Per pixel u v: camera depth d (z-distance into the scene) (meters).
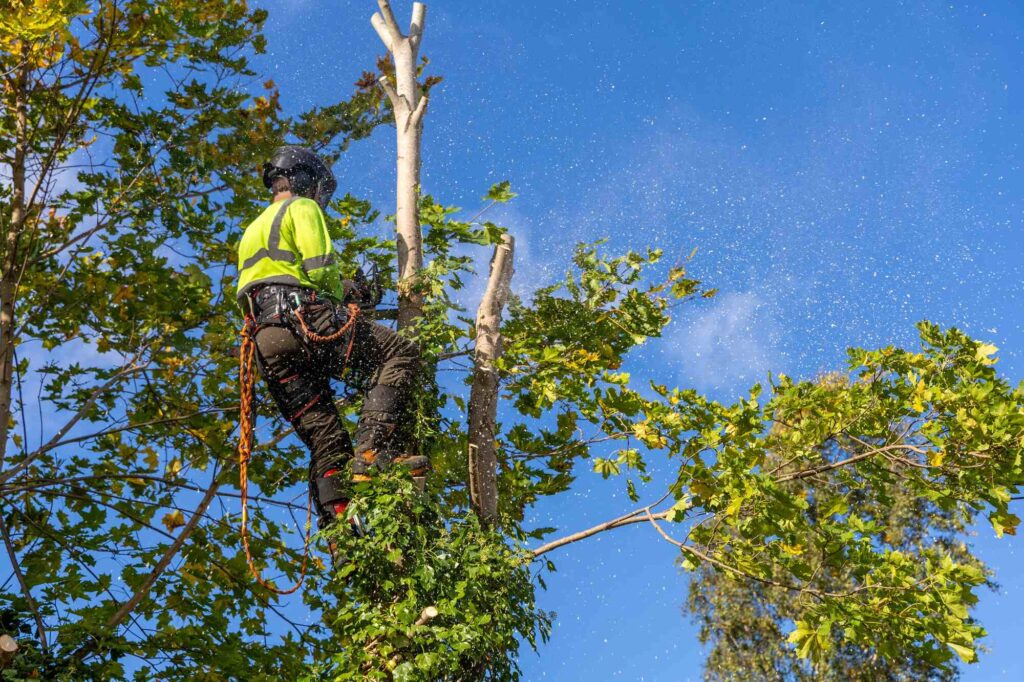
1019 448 5.59
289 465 9.03
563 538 5.75
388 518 4.83
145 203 8.96
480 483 5.81
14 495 8.70
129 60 9.16
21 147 9.03
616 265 6.25
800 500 5.60
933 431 5.86
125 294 8.70
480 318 6.10
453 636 4.70
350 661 4.82
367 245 6.87
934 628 5.43
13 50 8.69
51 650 7.44
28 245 8.89
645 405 5.81
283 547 8.68
